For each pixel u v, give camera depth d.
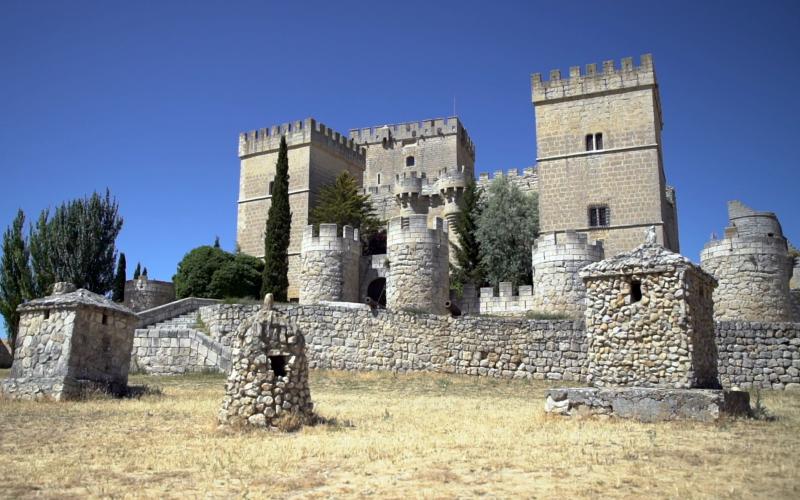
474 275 49.00
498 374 29.38
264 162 67.06
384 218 67.25
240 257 54.56
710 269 33.47
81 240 53.69
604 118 46.66
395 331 31.09
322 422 16.09
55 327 22.06
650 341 16.53
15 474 10.79
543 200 46.88
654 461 10.91
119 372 23.28
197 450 12.66
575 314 36.28
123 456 12.19
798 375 25.55
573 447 12.18
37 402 20.31
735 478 9.70
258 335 15.62
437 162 78.75
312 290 41.91
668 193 59.41
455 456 11.73
